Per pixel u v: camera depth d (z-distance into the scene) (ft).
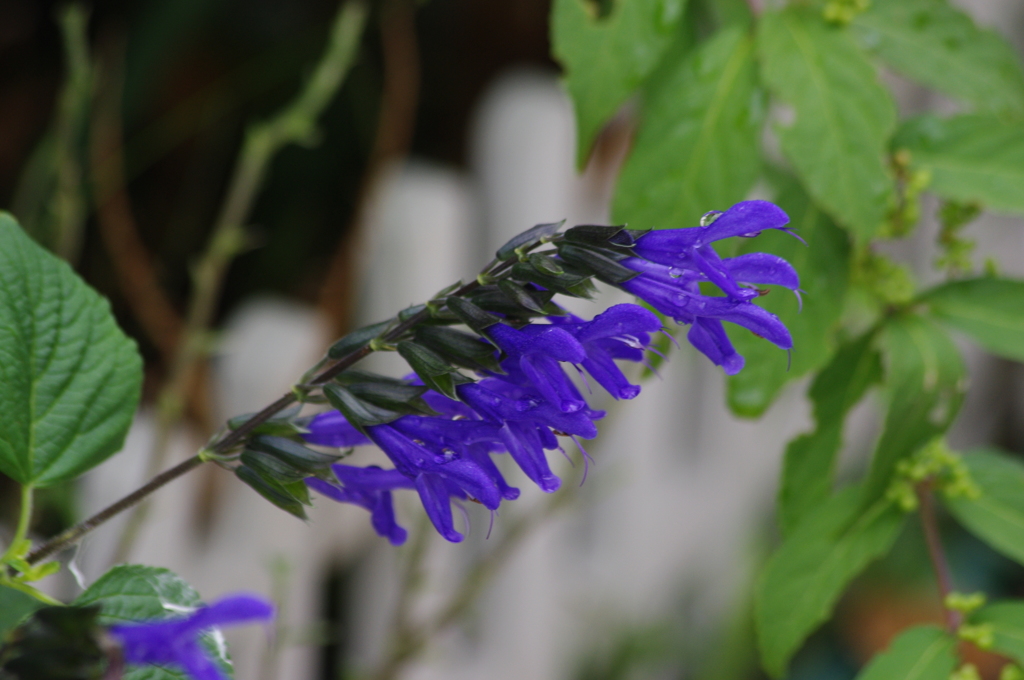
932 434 2.71
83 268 4.35
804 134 2.61
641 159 2.64
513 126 4.31
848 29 2.66
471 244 4.47
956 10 2.70
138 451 3.50
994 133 2.69
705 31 2.92
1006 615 2.65
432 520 2.42
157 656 2.30
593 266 2.40
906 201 2.70
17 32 4.65
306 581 3.95
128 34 4.52
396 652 3.06
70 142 3.06
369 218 3.84
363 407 2.43
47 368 2.49
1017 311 2.72
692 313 2.39
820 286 2.67
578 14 2.66
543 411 2.39
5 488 3.43
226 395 3.73
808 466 2.75
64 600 3.25
